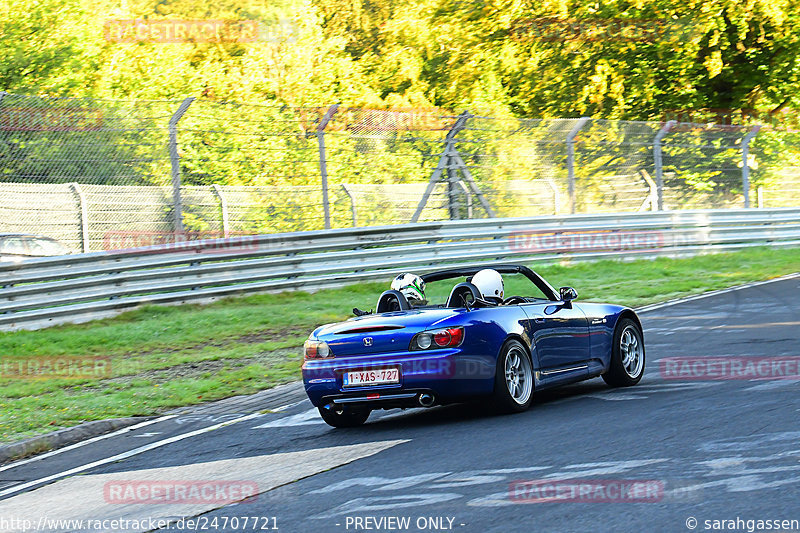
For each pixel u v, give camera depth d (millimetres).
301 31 91062
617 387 22891
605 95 81188
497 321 19797
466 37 85625
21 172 37062
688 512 11906
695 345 28172
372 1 110000
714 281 46406
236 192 42844
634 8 79938
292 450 18531
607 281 46781
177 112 41094
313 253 44250
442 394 18922
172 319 37312
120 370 29594
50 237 37625
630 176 56875
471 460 15805
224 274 41281
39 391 27000
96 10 75875
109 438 21953
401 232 46875
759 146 74375
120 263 38469
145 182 40188
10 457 20812
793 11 77125
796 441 15258
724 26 76875
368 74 95188
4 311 35281
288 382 27250
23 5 64438
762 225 60094
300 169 44844
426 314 19719
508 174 51781
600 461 14938
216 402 25266
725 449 15070
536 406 20844
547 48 82250
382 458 16734
